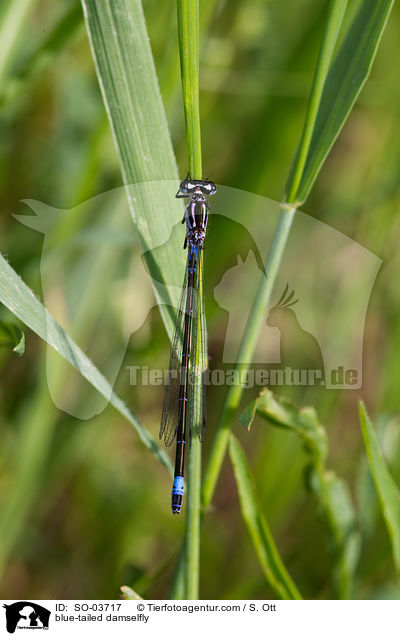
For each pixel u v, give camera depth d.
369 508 0.23
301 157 0.21
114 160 0.24
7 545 0.24
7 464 0.25
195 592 0.21
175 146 0.25
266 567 0.22
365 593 0.24
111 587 0.25
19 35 0.23
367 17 0.21
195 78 0.20
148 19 0.24
